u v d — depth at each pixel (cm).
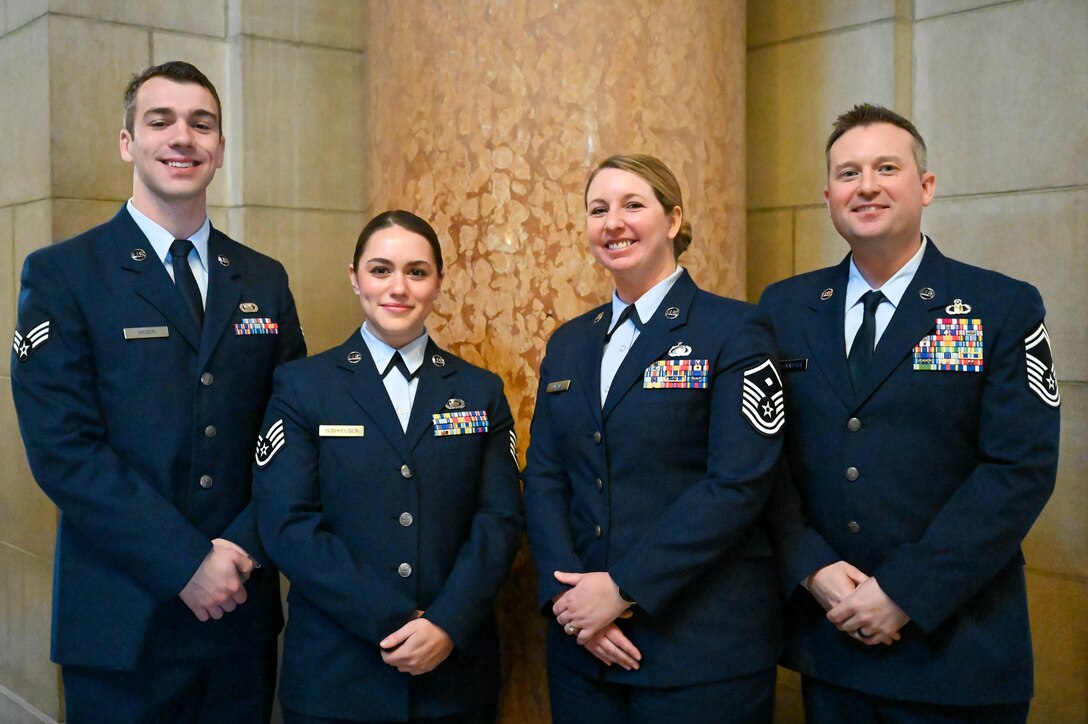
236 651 236
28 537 343
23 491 344
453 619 215
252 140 348
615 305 230
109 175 328
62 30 316
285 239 357
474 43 276
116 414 226
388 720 217
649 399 213
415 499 224
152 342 228
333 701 217
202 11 345
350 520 223
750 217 350
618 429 215
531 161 273
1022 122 286
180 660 228
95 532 217
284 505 220
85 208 323
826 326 217
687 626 206
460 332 281
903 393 203
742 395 207
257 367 241
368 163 316
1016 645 199
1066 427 280
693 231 289
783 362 220
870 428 206
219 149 238
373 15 308
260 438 233
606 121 274
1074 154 276
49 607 333
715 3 294
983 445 199
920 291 207
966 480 200
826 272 226
